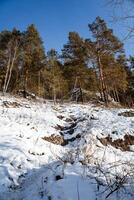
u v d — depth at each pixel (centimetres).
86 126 1266
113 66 2934
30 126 1250
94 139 1096
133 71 3841
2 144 902
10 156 806
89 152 711
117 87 3650
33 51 3162
